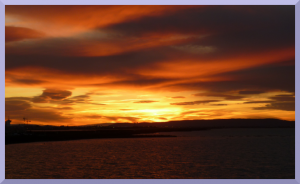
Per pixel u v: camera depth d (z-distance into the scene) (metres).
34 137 116.75
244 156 60.53
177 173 40.59
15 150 70.25
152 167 45.31
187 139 126.25
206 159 55.38
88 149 74.06
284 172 41.94
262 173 41.25
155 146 85.94
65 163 48.72
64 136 134.38
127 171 41.78
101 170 42.38
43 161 50.94
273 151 71.31
